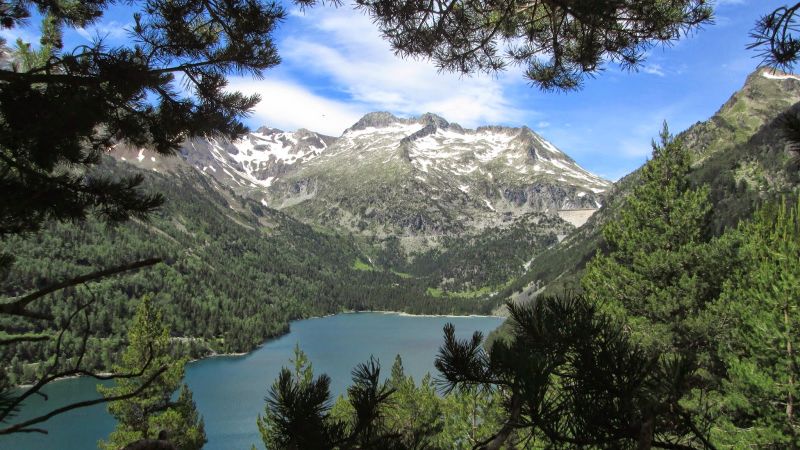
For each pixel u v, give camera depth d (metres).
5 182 5.57
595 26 7.18
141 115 7.43
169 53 7.70
